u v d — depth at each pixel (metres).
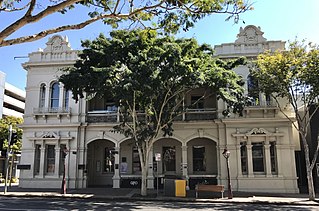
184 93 20.19
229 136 22.00
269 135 21.41
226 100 17.27
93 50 17.41
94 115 24.14
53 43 24.92
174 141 24.70
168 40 17.19
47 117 24.16
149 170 23.12
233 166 21.59
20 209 12.48
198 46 17.89
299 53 16.95
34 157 23.70
